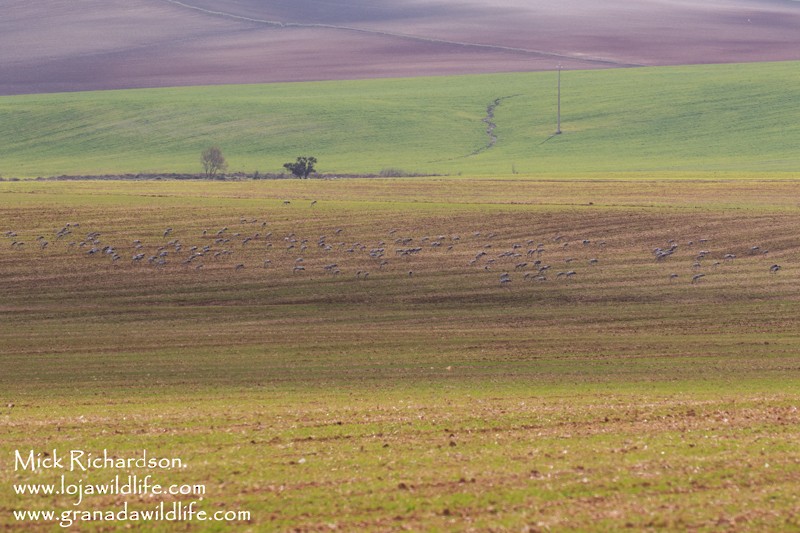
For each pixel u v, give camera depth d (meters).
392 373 147.88
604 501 67.69
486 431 93.19
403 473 75.81
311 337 180.38
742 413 101.44
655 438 87.94
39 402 126.19
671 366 152.12
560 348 168.75
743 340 173.88
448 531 62.12
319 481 74.00
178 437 91.69
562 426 95.12
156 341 177.00
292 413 105.94
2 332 186.25
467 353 164.75
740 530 61.59
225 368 152.62
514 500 68.12
